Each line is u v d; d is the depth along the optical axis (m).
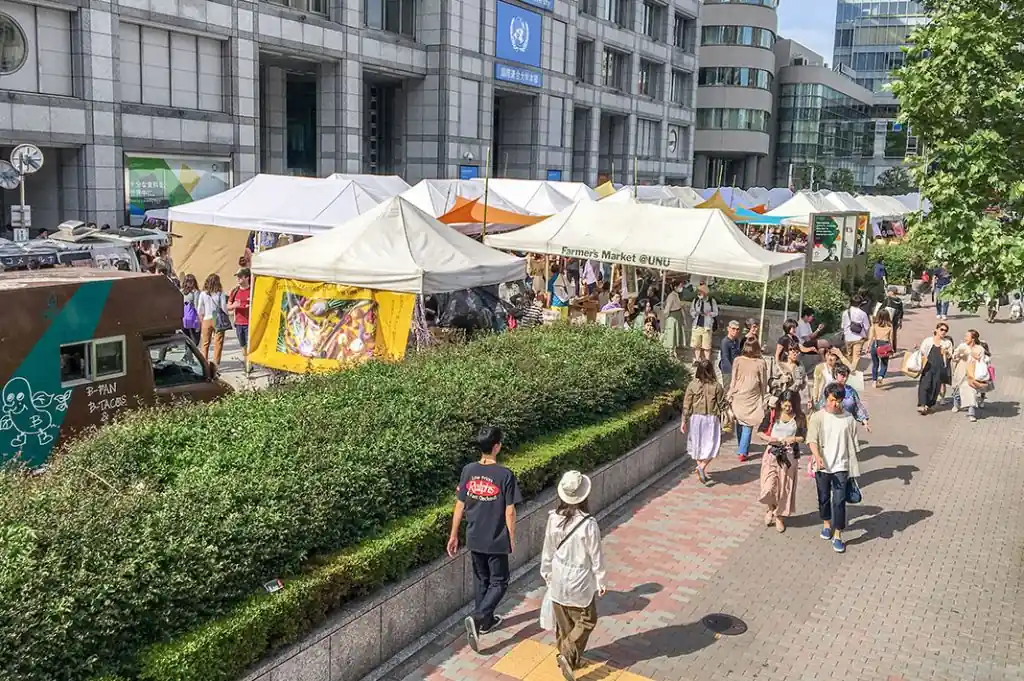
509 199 27.09
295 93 42.88
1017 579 8.88
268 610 5.79
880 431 15.02
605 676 6.76
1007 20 9.48
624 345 13.29
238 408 8.67
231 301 17.52
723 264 17.56
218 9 31.17
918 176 9.85
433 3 41.69
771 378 11.63
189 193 31.20
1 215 29.12
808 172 95.62
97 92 27.56
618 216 19.94
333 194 20.73
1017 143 9.41
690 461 12.74
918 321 29.25
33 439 9.46
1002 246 9.07
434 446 8.15
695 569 8.88
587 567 6.47
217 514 6.06
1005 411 16.78
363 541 7.00
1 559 4.99
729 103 83.38
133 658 5.10
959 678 6.95
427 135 42.84
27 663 4.55
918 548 9.66
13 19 25.66
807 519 10.47
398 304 14.05
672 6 65.06
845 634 7.62
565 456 9.67
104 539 5.43
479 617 7.15
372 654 6.68
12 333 9.23
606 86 58.38
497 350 11.96
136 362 10.51
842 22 126.25
